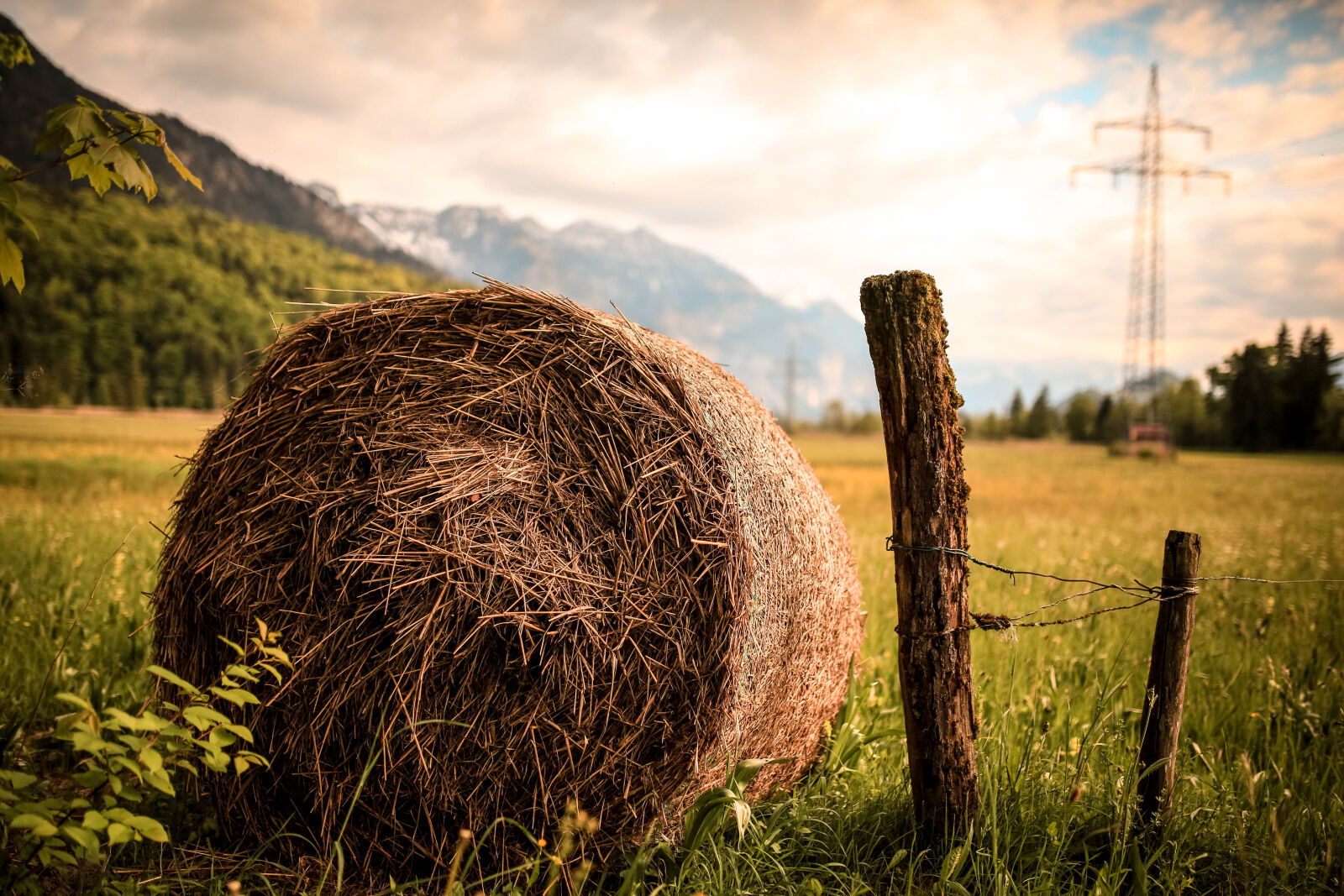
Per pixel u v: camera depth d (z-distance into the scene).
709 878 2.80
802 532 3.62
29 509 10.39
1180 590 3.09
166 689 3.36
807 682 3.70
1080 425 114.56
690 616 2.96
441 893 2.92
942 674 3.10
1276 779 3.94
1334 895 2.85
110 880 2.77
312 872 3.04
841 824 3.21
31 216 2.81
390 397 3.20
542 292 3.27
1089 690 4.78
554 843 2.94
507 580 2.86
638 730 2.93
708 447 3.07
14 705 3.97
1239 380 91.94
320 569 3.02
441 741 2.88
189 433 35.97
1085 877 2.87
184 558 3.35
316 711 2.99
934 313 3.06
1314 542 11.79
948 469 3.07
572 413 3.12
